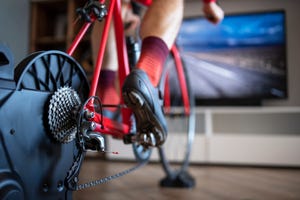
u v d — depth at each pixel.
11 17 2.17
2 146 0.31
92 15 0.51
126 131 0.68
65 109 0.42
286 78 2.33
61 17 2.93
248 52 2.42
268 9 2.50
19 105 0.34
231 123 2.35
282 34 2.36
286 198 0.92
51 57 0.41
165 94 1.42
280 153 1.99
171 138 2.18
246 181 1.31
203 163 2.12
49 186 0.39
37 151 0.37
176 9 0.60
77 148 0.45
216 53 2.48
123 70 0.67
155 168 1.78
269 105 2.42
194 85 2.49
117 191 1.02
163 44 0.56
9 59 0.33
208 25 2.51
